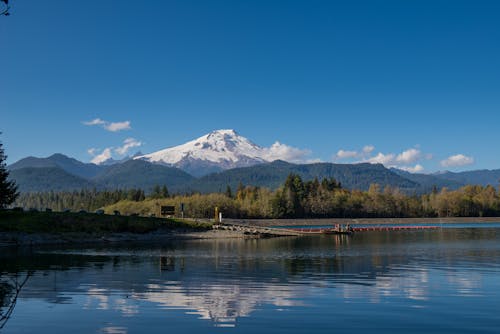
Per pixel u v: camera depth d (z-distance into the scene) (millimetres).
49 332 18594
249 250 57281
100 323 19797
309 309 22281
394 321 20141
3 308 22312
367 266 39000
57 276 32906
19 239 67375
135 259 45562
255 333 18391
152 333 18422
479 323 19859
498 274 33625
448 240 78000
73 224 80000
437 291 26828
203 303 23562
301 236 100125
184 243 73000
